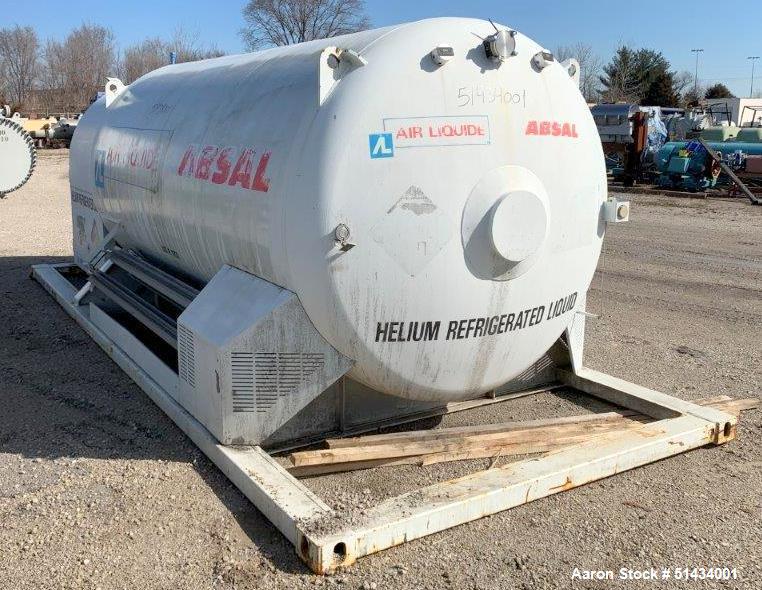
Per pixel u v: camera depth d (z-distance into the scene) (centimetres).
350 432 414
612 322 730
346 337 346
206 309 406
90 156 677
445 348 355
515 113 347
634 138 2166
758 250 1163
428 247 335
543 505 364
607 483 389
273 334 361
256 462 364
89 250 725
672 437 412
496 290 353
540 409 486
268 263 370
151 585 298
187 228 462
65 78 6600
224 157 411
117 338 571
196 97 493
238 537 329
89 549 321
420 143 330
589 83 6303
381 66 329
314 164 331
